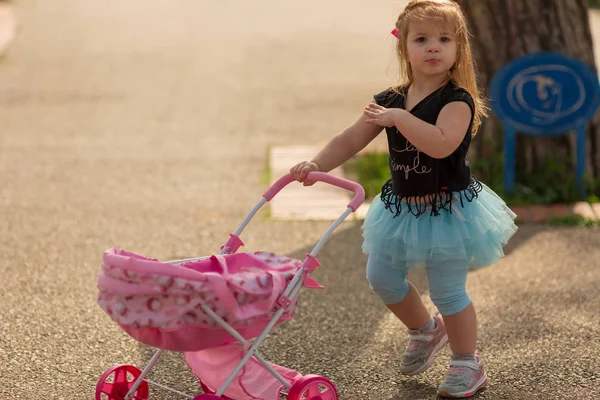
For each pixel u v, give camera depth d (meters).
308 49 16.38
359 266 6.35
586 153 7.96
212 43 16.98
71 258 6.53
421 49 4.07
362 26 19.03
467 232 4.14
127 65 14.87
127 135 10.52
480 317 5.38
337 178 4.16
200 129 10.82
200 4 22.41
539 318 5.34
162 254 6.68
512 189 7.84
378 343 5.03
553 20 7.84
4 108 11.94
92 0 22.80
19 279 6.06
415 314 4.48
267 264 3.93
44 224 7.36
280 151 9.72
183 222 7.45
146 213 7.69
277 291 3.71
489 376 4.57
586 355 4.80
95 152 9.77
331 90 13.04
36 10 20.97
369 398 4.36
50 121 11.20
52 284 5.97
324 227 7.29
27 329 5.20
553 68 7.63
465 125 4.02
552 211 7.49
